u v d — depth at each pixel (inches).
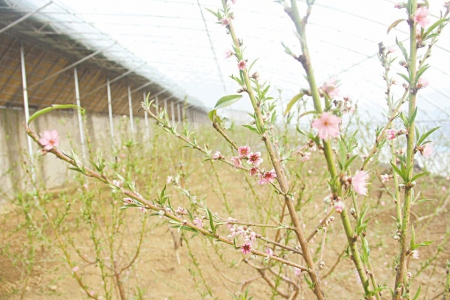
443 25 36.4
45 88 338.6
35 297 134.3
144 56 368.2
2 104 306.7
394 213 199.9
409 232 180.2
